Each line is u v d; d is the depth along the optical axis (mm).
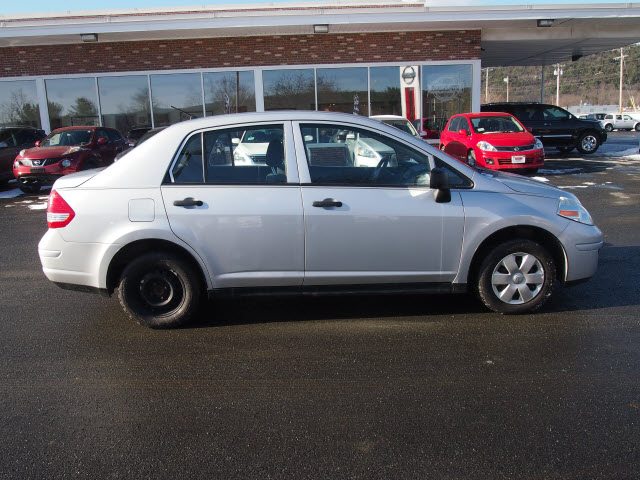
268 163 4016
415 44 16547
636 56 95062
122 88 16484
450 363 3514
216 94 16562
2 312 4617
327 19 14852
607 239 6824
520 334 3955
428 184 4074
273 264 4008
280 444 2686
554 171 13562
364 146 4059
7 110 16578
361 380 3314
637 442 2635
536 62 26234
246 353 3736
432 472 2453
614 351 3635
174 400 3125
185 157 3994
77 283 4062
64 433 2811
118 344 3920
